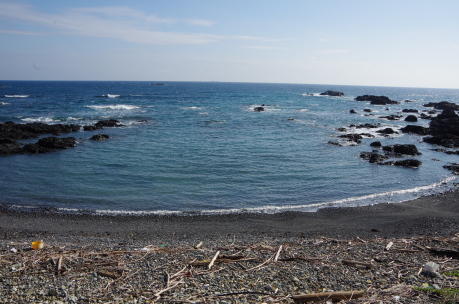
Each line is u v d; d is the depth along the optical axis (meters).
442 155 33.31
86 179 22.86
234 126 47.84
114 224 16.02
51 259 9.03
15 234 14.20
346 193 21.47
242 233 14.74
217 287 7.27
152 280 7.73
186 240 13.23
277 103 91.31
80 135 38.94
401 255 9.79
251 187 22.06
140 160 27.91
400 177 25.14
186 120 52.62
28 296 6.74
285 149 33.53
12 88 142.62
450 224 15.43
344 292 6.64
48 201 19.02
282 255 9.95
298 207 18.89
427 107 88.25
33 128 39.06
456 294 6.59
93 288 7.23
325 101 102.69
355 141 38.41
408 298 6.57
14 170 24.80
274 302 6.47
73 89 142.50
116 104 73.88
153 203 19.03
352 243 11.70
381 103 94.88
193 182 22.69
